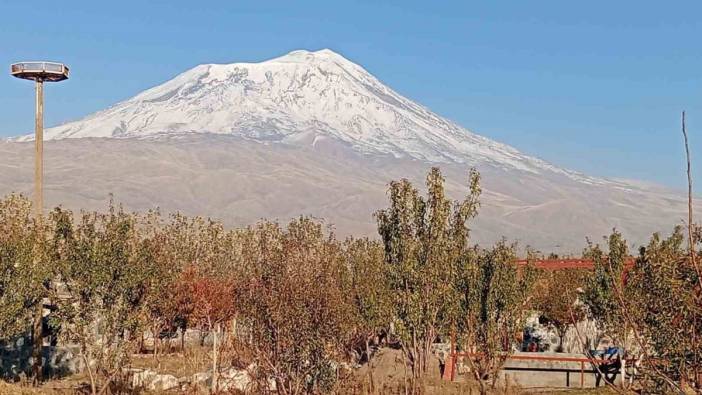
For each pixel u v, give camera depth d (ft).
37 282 79.61
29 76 103.76
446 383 94.79
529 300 88.74
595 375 98.22
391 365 100.68
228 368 95.14
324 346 69.97
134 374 98.37
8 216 83.51
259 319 70.85
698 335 26.35
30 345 104.27
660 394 27.89
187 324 125.39
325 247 85.92
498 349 84.53
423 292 80.79
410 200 82.17
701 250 28.04
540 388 95.66
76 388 90.17
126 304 79.82
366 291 91.04
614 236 90.68
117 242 79.66
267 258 76.84
